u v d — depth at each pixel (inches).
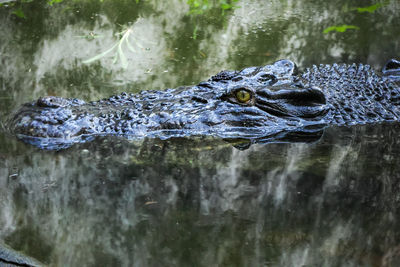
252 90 237.6
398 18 427.8
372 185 194.2
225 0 461.1
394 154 220.4
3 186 187.2
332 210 175.8
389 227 165.5
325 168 206.5
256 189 189.3
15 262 147.3
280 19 423.5
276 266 144.9
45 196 181.3
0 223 166.4
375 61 342.0
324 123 245.1
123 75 313.7
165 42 372.2
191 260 148.0
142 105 237.1
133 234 160.4
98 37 378.3
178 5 446.6
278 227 165.0
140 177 193.5
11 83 297.3
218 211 174.2
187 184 191.0
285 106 242.2
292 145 225.6
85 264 145.6
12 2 446.3
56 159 202.5
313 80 273.6
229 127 233.0
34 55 346.3
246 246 154.7
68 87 293.0
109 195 181.9
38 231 161.9
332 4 460.4
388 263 145.9
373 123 251.0
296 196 185.0
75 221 167.2
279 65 276.7
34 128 215.9
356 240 157.8
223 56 347.3
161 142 217.5
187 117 229.9
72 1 450.0
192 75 313.3
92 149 209.0
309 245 155.4
